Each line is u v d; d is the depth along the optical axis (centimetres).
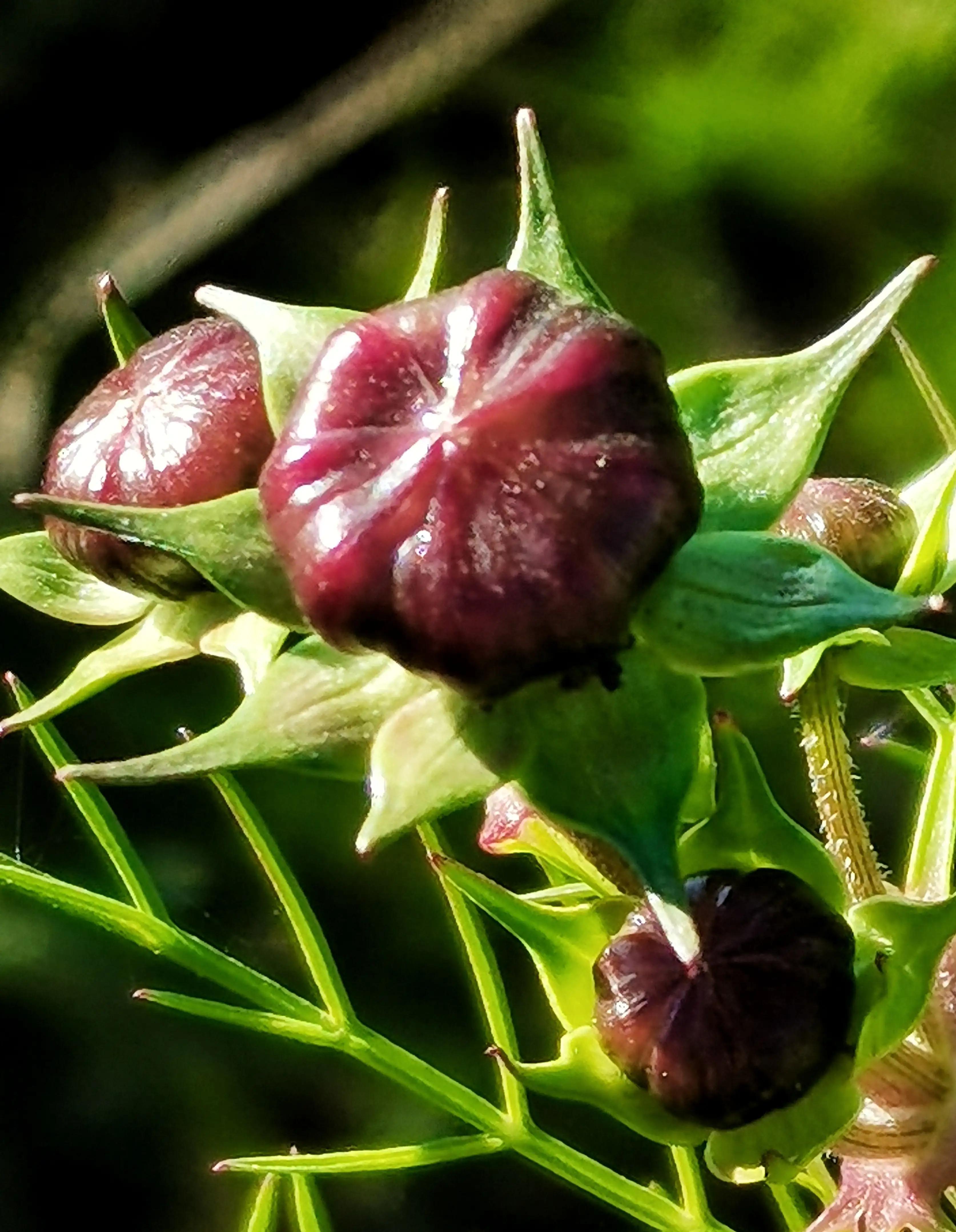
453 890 13
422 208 25
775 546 11
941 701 14
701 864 12
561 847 12
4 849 22
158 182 25
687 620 11
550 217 12
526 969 21
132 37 25
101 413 12
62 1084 21
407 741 11
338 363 11
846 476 22
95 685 13
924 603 11
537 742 11
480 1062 21
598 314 11
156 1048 21
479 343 11
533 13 25
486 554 11
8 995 21
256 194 25
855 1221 12
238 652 12
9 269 25
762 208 24
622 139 24
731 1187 19
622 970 12
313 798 22
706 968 12
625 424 11
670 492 11
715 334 24
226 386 12
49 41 25
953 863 13
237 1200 21
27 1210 21
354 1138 21
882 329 11
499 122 25
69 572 13
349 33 25
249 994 13
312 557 11
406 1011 21
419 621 11
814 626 11
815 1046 12
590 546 11
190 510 11
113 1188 21
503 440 11
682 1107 12
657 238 24
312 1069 21
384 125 25
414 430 11
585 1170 13
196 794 22
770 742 20
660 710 11
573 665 11
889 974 12
